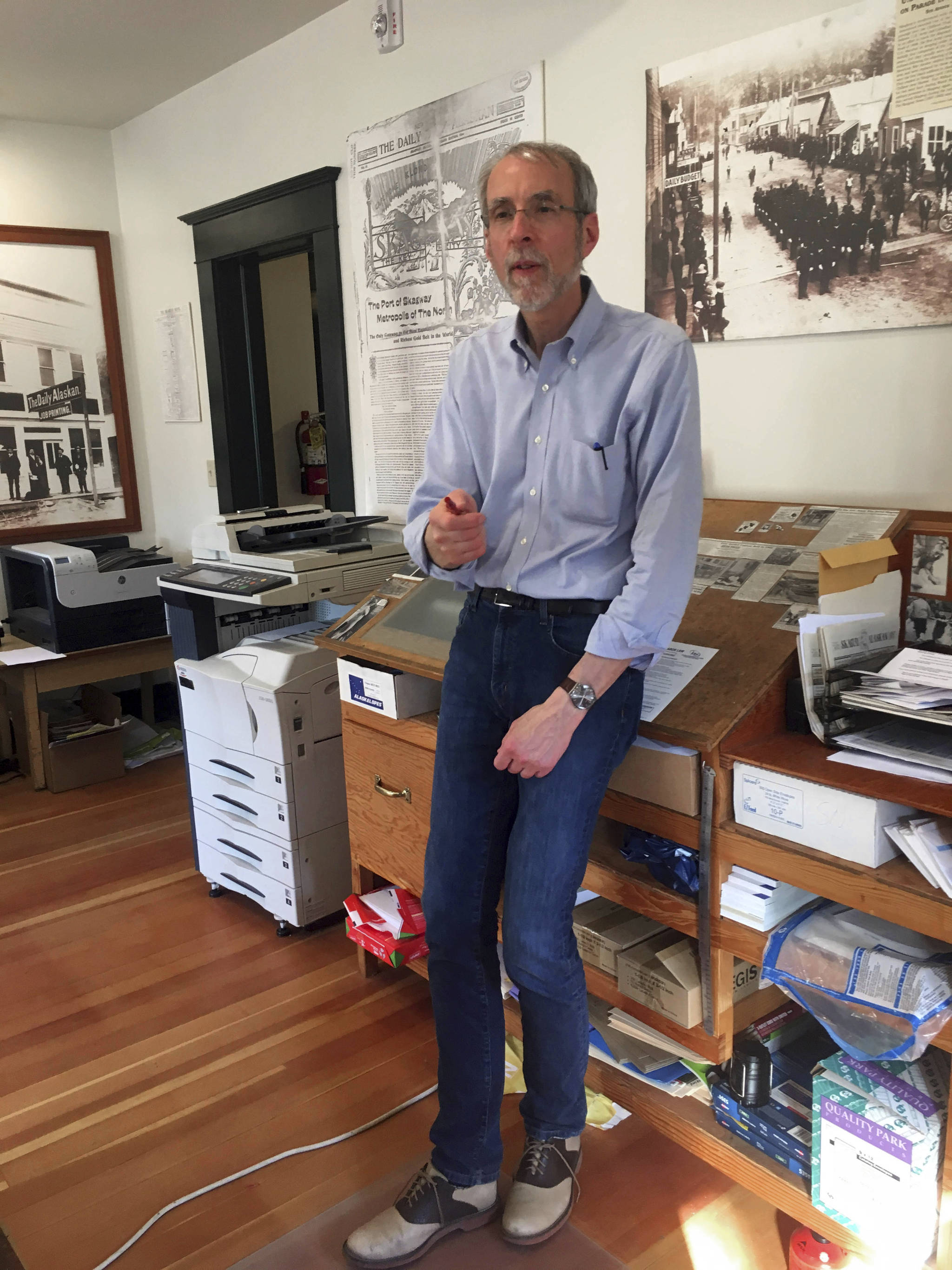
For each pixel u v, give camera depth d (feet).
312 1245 5.37
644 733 5.18
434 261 9.23
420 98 9.02
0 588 13.97
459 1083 5.24
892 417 6.16
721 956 5.16
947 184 5.61
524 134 8.11
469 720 5.20
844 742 4.87
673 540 4.53
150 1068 6.98
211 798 9.25
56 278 13.78
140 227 13.79
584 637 4.86
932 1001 4.31
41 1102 6.67
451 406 5.40
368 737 7.38
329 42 9.91
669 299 7.23
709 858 5.03
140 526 15.02
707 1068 5.66
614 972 5.84
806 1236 5.02
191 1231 5.51
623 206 7.48
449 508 4.81
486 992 5.24
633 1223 5.46
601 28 7.36
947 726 4.83
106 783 12.82
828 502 6.61
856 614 5.16
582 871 4.97
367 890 7.98
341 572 8.95
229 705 8.64
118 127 13.75
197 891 9.77
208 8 9.64
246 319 12.88
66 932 8.99
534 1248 5.27
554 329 4.86
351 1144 6.15
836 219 6.16
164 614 13.25
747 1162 5.21
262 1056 7.08
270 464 13.44
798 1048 5.59
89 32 10.23
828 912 5.07
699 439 4.64
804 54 6.13
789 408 6.71
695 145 6.84
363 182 9.83
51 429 14.06
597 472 4.76
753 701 5.07
